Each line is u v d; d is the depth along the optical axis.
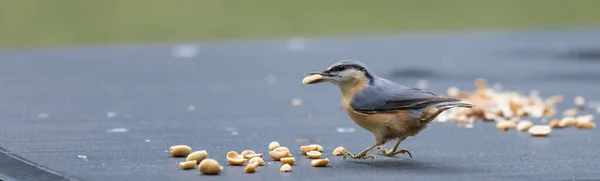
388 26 29.16
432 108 7.95
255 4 31.69
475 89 14.27
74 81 15.34
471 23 30.09
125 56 19.98
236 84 15.05
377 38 24.62
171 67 17.69
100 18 29.17
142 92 13.91
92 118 10.98
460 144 9.27
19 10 29.45
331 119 11.19
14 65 18.08
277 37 27.83
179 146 8.20
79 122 10.59
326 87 14.73
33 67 17.69
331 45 22.14
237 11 30.75
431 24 30.42
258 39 27.02
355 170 7.74
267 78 15.89
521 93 13.94
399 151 8.49
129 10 30.16
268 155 8.42
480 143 9.33
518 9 31.94
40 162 7.75
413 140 9.52
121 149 8.57
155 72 16.80
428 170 7.77
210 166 7.32
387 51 20.50
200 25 28.88
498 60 18.61
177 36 28.19
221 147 8.95
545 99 13.27
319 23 29.67
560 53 19.78
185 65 18.06
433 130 10.19
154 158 8.08
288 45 22.38
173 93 13.83
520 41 22.66
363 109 8.15
